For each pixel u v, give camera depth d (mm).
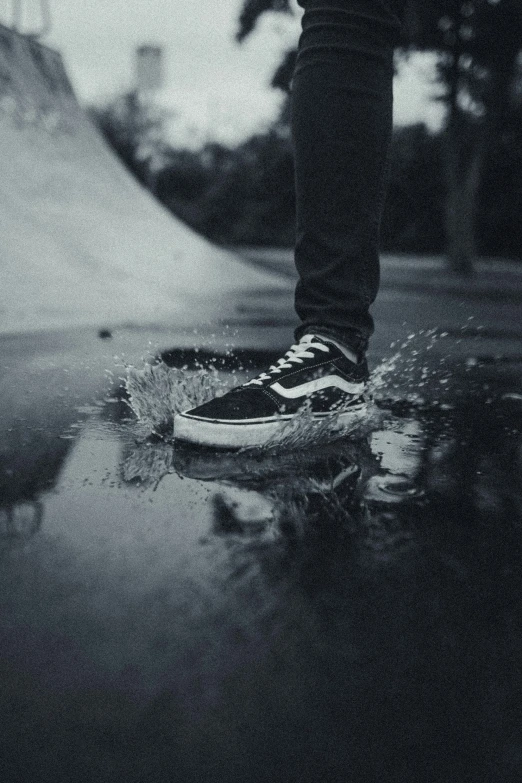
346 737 461
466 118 10422
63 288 3293
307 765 435
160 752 444
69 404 1480
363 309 1294
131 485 967
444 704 498
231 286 4609
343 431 1282
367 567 721
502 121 9852
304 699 499
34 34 5391
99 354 2141
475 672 539
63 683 510
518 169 15680
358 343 1298
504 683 525
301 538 790
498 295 6137
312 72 1228
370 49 1224
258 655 552
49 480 982
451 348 2639
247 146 19719
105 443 1183
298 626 599
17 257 3314
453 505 914
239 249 16891
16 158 4035
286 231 18594
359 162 1237
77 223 4121
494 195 16266
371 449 1192
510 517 877
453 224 10078
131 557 729
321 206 1253
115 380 1752
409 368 2141
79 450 1137
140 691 503
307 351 1257
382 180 1276
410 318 3818
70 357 2070
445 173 10102
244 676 524
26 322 2686
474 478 1034
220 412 1152
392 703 498
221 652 555
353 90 1219
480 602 651
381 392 1738
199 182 20297
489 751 451
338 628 597
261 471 1043
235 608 626
